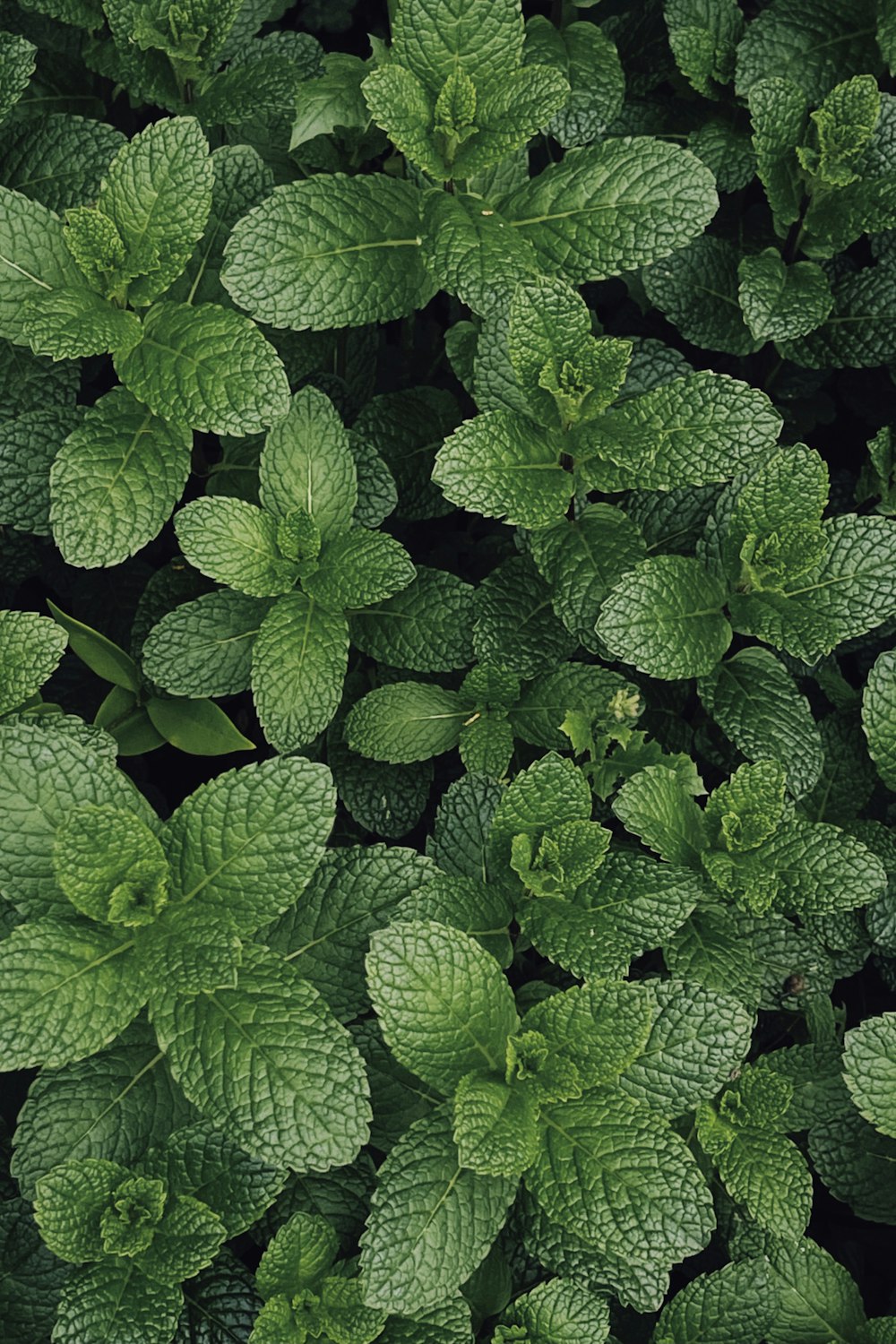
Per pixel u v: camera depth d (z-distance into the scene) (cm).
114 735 63
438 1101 58
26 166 64
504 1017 55
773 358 70
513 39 61
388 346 74
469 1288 58
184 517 59
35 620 58
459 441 59
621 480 60
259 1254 63
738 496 61
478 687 63
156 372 58
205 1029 53
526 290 58
